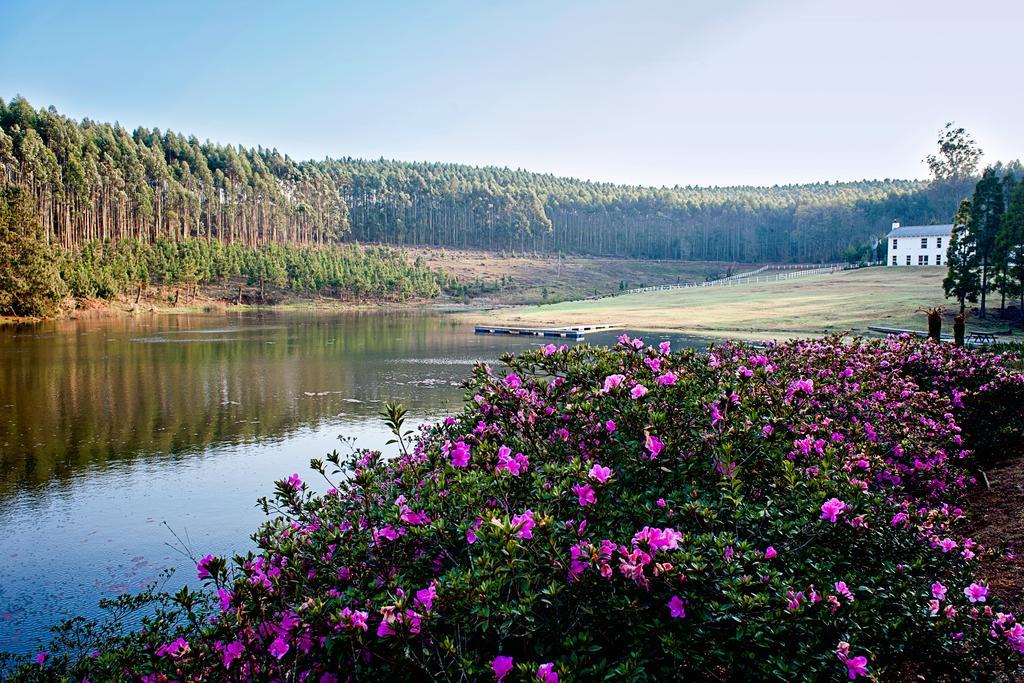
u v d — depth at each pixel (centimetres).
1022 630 298
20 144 7750
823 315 4747
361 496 393
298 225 12456
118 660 393
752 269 12281
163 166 10369
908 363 823
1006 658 298
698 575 265
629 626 265
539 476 343
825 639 275
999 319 3941
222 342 3809
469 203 14912
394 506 336
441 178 16788
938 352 859
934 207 11762
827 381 639
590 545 269
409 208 14625
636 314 5741
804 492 347
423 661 256
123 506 1055
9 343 3581
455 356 3219
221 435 1559
